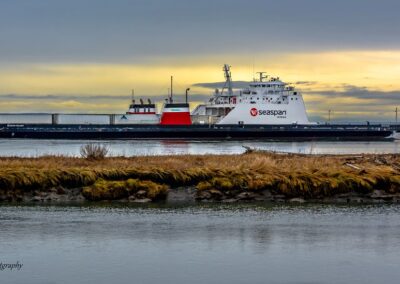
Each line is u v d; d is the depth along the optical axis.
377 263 46.31
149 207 64.44
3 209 62.44
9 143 199.50
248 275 43.50
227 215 61.06
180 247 49.78
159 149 162.50
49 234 53.00
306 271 44.44
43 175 68.25
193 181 70.12
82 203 65.94
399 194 69.81
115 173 69.88
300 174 70.31
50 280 42.22
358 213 62.53
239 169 72.06
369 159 90.44
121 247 49.53
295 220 59.22
